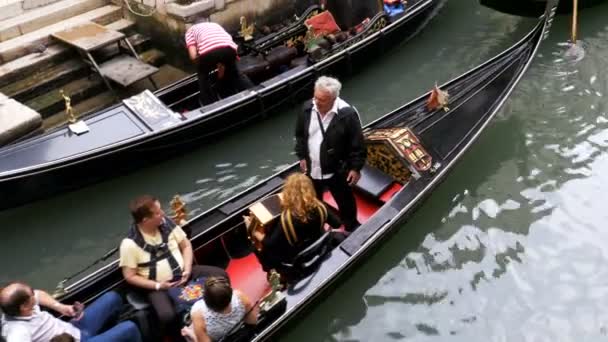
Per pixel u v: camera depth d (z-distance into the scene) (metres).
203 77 5.68
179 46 6.96
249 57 6.55
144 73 6.27
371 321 4.27
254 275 4.18
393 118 5.24
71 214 5.24
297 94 6.32
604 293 4.38
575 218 5.01
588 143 5.87
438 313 4.31
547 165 5.59
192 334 3.16
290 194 3.31
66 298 3.47
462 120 5.16
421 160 4.62
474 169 5.55
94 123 5.22
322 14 7.02
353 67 6.88
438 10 8.28
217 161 5.88
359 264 4.16
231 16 7.18
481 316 4.27
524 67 5.84
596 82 6.86
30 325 2.97
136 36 7.19
